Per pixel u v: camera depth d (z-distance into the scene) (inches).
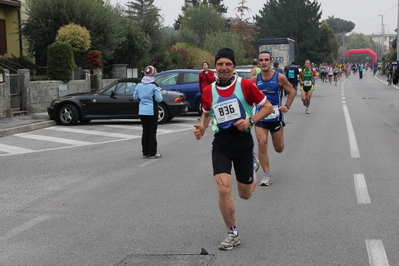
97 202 264.1
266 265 173.3
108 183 308.3
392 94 1087.6
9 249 197.2
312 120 617.6
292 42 1509.6
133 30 1213.1
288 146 425.4
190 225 220.7
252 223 221.0
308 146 423.5
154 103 390.3
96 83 952.3
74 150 440.1
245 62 2544.3
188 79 702.5
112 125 625.3
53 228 221.9
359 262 173.3
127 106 612.7
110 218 234.5
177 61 1562.5
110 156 405.7
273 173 323.0
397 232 203.6
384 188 276.8
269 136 497.0
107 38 1055.6
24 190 295.6
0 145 473.4
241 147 189.6
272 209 241.9
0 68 650.2
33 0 980.6
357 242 193.2
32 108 719.1
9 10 1023.0
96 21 1016.2
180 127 591.2
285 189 280.8
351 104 840.9
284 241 197.0
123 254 188.2
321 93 1179.3
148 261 180.2
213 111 190.4
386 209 236.7
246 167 192.9
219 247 191.5
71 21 983.0
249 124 184.4
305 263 173.9
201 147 439.2
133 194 279.0
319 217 227.0
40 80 776.3
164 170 343.6
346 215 228.8
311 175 314.3
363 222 217.9
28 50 1010.1
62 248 196.5
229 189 187.5
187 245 196.1
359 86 1512.1
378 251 182.9
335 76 1625.2
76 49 905.5
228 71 185.9
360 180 296.8
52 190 293.9
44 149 447.5
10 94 676.7
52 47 799.1
